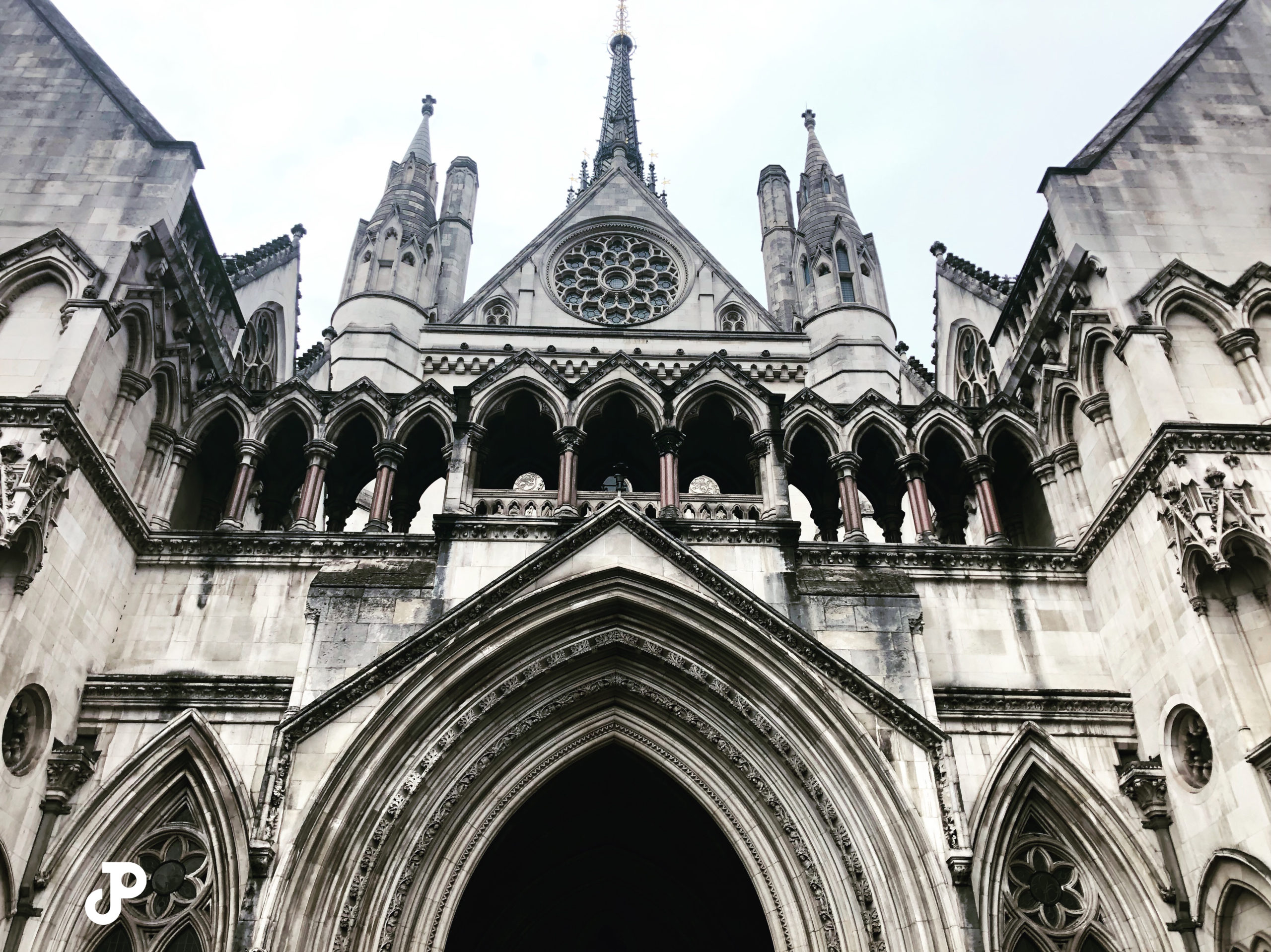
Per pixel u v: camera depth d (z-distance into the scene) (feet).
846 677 53.47
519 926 74.13
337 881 47.91
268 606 60.18
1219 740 49.44
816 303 112.06
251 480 66.18
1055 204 67.00
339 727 51.06
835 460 68.08
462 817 52.65
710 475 78.33
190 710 54.19
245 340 86.02
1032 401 71.67
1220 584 51.72
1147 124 69.92
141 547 61.62
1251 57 73.51
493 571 58.39
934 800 49.93
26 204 62.23
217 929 48.67
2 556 48.39
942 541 75.00
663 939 75.10
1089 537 62.80
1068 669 60.34
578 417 66.64
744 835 53.11
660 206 127.75
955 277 97.50
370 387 69.92
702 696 55.72
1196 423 54.80
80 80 68.33
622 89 238.89
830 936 49.03
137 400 62.18
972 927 46.39
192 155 65.82
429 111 137.08
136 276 61.26
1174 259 62.95
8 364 55.21
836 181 125.18
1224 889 48.42
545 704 55.42
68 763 51.31
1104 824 53.62
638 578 56.18
